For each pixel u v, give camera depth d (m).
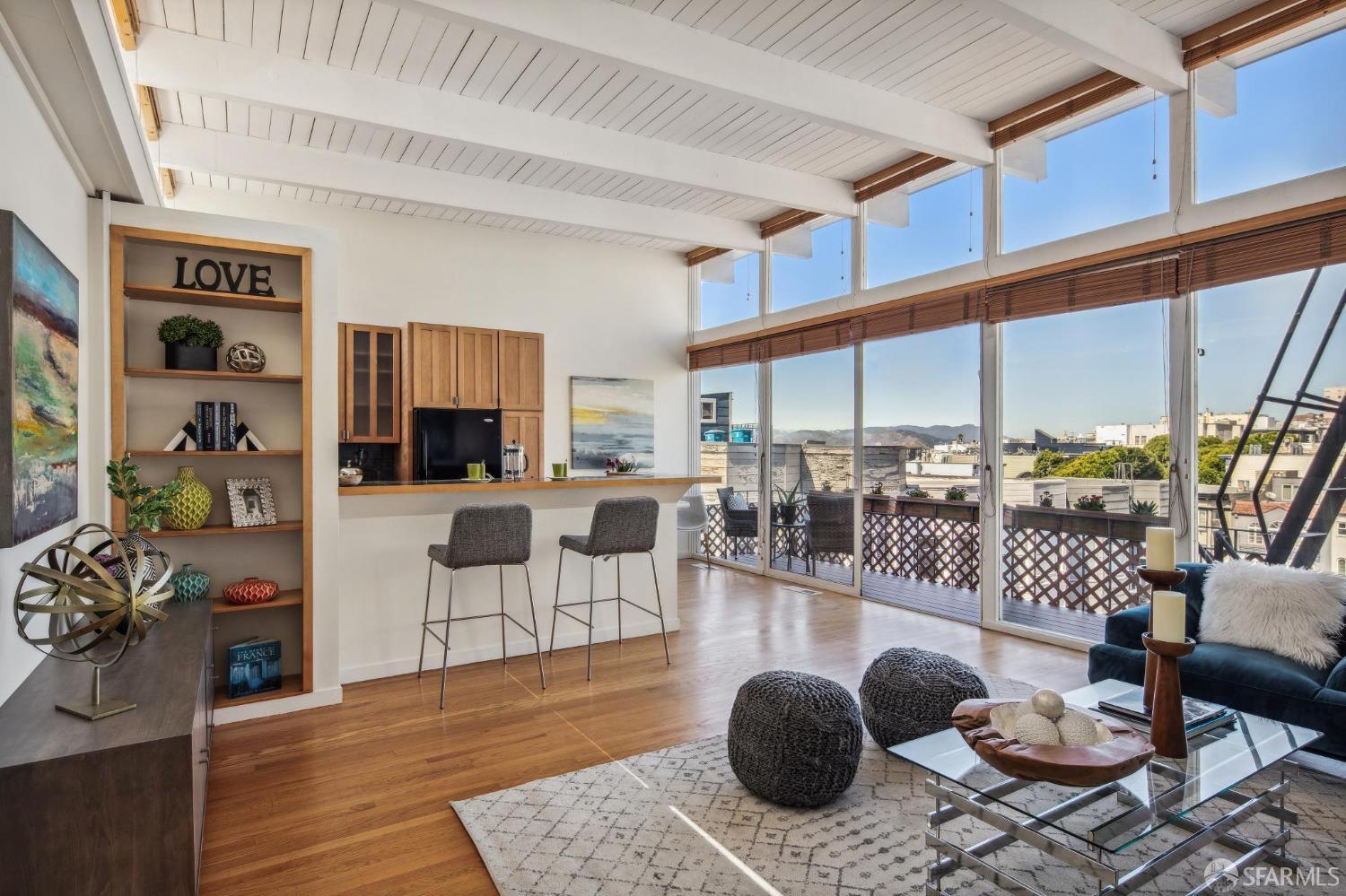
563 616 4.54
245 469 3.62
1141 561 4.14
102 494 3.13
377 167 5.24
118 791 1.71
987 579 4.97
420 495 4.05
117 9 3.25
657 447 7.82
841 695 2.62
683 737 3.18
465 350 6.56
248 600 3.35
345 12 3.40
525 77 4.08
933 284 5.27
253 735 3.19
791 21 3.51
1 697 1.99
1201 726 2.29
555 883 2.10
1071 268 4.36
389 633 4.01
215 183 5.63
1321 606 2.90
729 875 2.14
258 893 2.07
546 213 5.94
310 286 3.54
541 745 3.09
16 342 1.92
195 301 3.45
